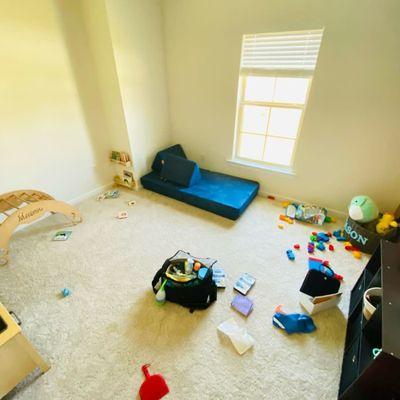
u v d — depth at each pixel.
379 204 2.38
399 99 1.93
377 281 1.39
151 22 2.61
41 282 1.84
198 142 3.27
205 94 2.88
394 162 2.15
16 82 2.09
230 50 2.47
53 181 2.62
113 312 1.62
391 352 0.87
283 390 1.24
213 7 2.37
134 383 1.26
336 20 1.91
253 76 2.52
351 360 1.23
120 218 2.61
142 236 2.34
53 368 1.32
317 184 2.62
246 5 2.20
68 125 2.57
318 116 2.31
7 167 2.23
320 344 1.44
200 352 1.40
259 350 1.41
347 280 1.87
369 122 2.12
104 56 2.45
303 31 2.08
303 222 2.54
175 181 2.93
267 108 2.62
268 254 2.12
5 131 2.13
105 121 2.91
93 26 2.33
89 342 1.45
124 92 2.62
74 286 1.81
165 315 1.60
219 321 1.57
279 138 2.70
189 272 1.69
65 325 1.54
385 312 1.01
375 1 1.74
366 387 1.02
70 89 2.47
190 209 2.77
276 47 2.25
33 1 2.00
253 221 2.56
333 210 2.64
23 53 2.06
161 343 1.44
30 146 2.33
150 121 3.05
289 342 1.45
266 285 1.82
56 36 2.22
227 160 3.12
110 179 3.24
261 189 3.02
